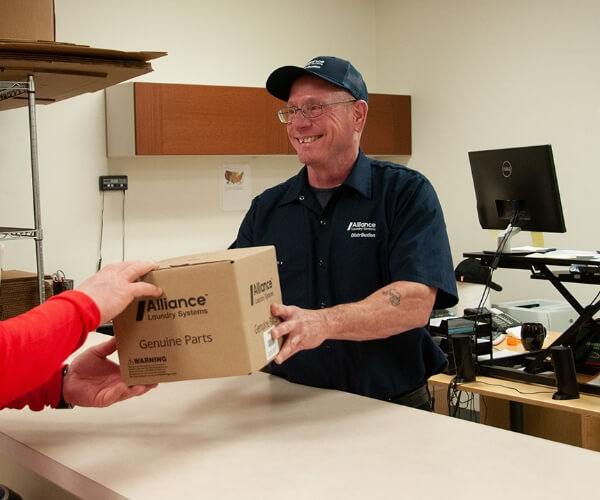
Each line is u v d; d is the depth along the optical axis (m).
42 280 2.65
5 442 1.25
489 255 2.70
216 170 4.34
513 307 3.51
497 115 4.30
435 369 1.79
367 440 1.19
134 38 3.98
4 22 2.37
